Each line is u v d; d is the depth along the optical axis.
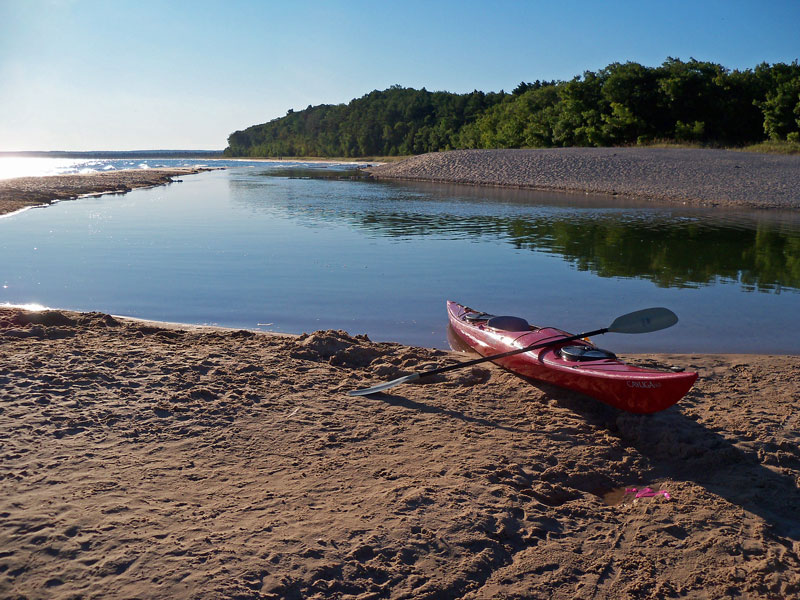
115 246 14.03
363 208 23.19
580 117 59.75
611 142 56.56
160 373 5.92
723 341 7.86
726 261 13.06
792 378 6.37
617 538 3.75
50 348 6.48
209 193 30.44
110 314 8.62
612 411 5.59
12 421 4.76
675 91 53.12
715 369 6.66
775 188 26.61
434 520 3.74
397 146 125.62
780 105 46.69
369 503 3.90
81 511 3.63
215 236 15.77
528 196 28.55
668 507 4.09
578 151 43.28
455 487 4.14
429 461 4.52
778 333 8.17
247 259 12.70
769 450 4.82
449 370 5.90
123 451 4.44
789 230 17.47
